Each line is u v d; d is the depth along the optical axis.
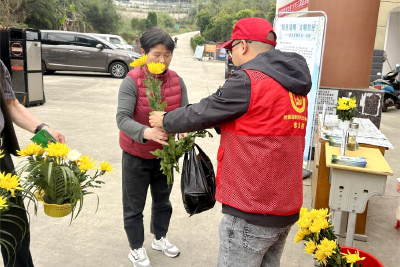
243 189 1.60
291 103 1.59
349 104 3.96
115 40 19.19
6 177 1.53
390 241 3.37
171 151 2.05
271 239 1.68
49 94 10.14
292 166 1.63
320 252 1.96
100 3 40.72
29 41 8.09
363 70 5.39
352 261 1.93
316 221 2.04
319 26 4.84
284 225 1.66
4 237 2.13
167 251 2.95
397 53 14.23
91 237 3.21
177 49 40.81
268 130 1.55
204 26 62.94
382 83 10.14
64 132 6.37
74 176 1.69
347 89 5.36
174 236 3.30
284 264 2.95
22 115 2.23
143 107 2.41
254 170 1.57
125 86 2.39
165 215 2.88
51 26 29.25
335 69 5.42
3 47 8.03
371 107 5.33
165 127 1.73
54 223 3.41
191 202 1.99
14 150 2.17
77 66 13.95
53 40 13.84
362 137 3.69
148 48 2.37
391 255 3.14
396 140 6.91
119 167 4.84
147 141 2.29
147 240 3.19
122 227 3.40
